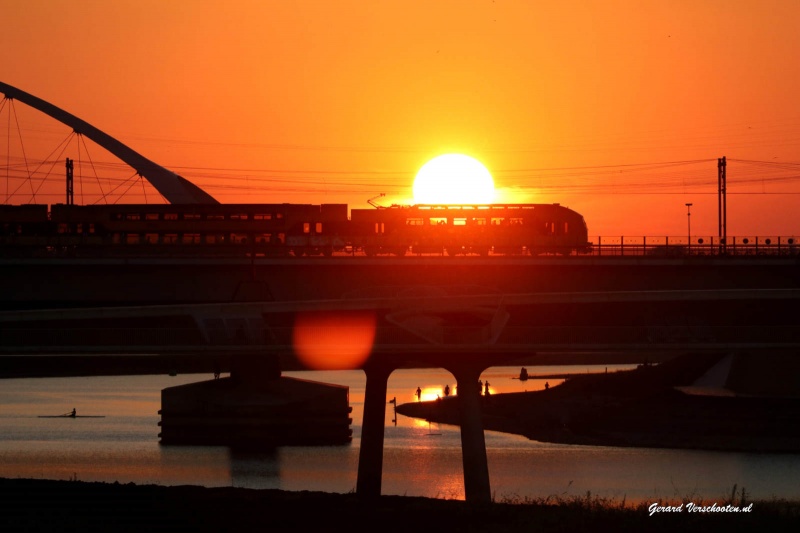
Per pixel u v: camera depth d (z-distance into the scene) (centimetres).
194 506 15712
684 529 14612
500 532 14262
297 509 15588
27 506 15662
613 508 16250
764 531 14638
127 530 14238
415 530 14388
